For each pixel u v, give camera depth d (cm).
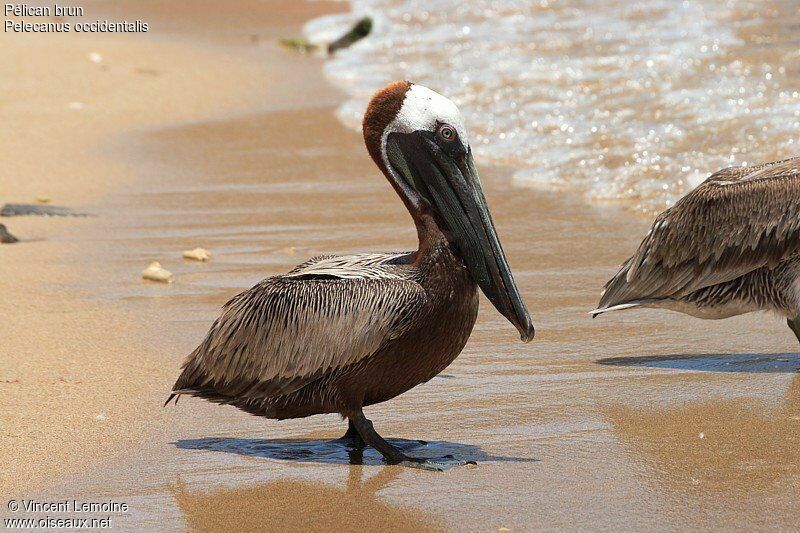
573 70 2486
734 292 1155
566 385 1073
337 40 3166
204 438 959
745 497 814
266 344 885
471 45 2911
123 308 1312
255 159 2084
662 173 1789
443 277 869
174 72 2883
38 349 1173
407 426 986
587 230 1590
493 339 1209
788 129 1891
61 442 941
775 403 1012
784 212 1106
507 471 878
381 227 1633
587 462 894
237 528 786
